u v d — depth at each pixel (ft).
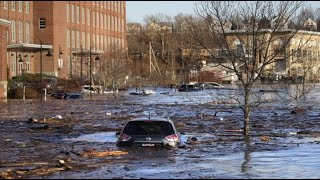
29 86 296.51
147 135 74.28
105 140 94.89
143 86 415.03
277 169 59.00
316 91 200.95
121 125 127.95
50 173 56.70
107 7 519.60
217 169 59.26
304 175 54.70
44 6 389.19
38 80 305.94
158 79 425.28
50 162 67.10
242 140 92.89
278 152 75.46
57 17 395.14
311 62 128.77
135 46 576.61
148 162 65.00
